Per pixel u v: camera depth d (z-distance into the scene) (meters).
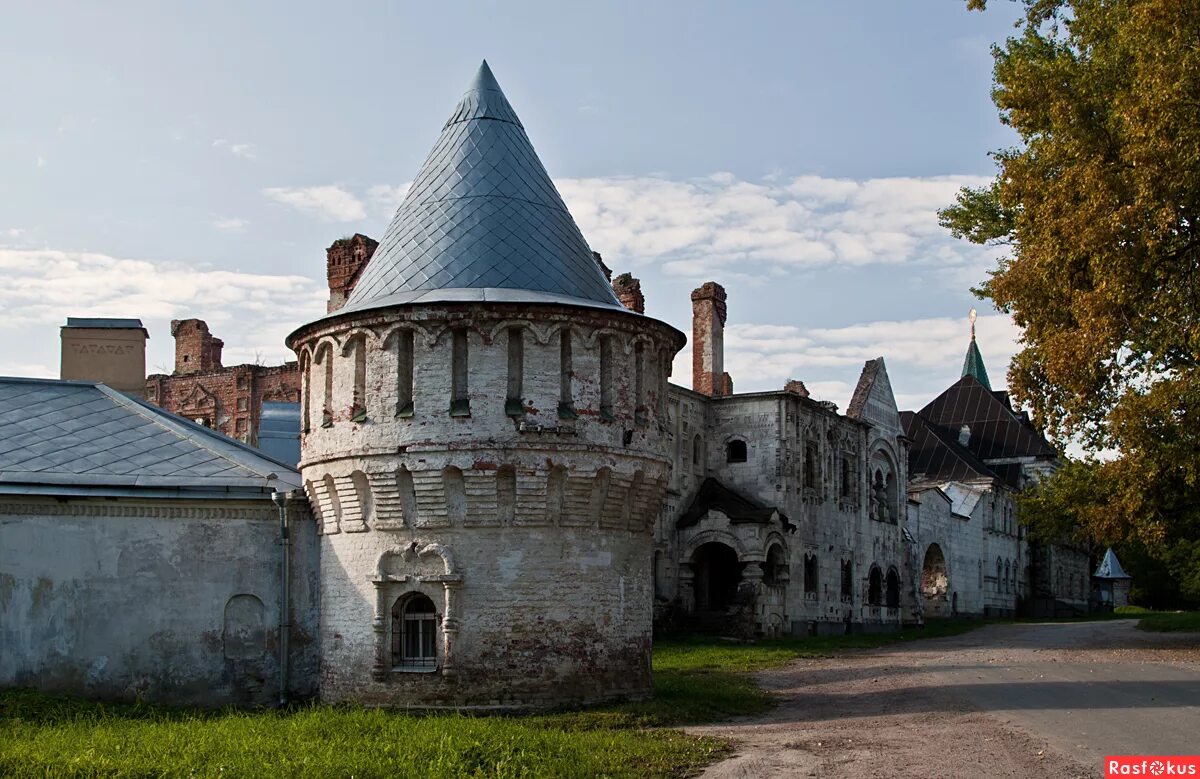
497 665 23.14
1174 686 27.95
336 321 24.53
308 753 16.97
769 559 52.84
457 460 23.25
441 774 15.95
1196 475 34.59
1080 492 44.22
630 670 24.59
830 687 30.62
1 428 26.84
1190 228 31.08
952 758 18.02
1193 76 28.84
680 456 53.12
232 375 63.44
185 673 24.98
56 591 24.47
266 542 25.78
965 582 77.94
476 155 26.09
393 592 23.91
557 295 24.58
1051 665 35.38
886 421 66.56
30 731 19.56
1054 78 34.47
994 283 34.66
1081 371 31.00
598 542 24.23
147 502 25.11
